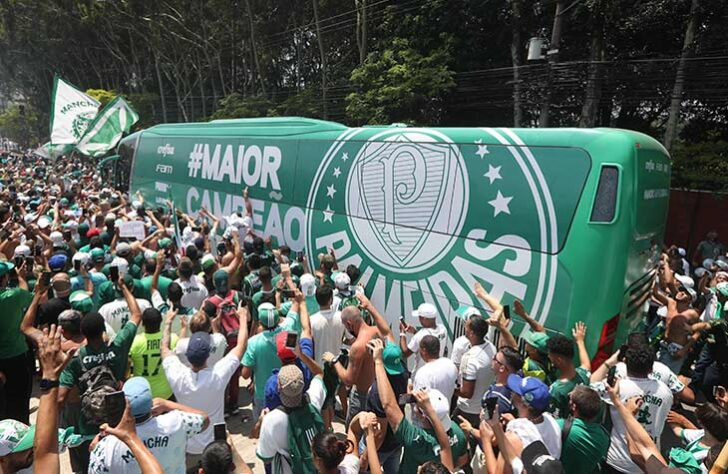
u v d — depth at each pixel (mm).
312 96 24703
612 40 18125
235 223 10266
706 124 17734
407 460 3752
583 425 3637
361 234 8195
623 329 6039
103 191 16391
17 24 44812
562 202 5840
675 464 3557
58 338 3137
